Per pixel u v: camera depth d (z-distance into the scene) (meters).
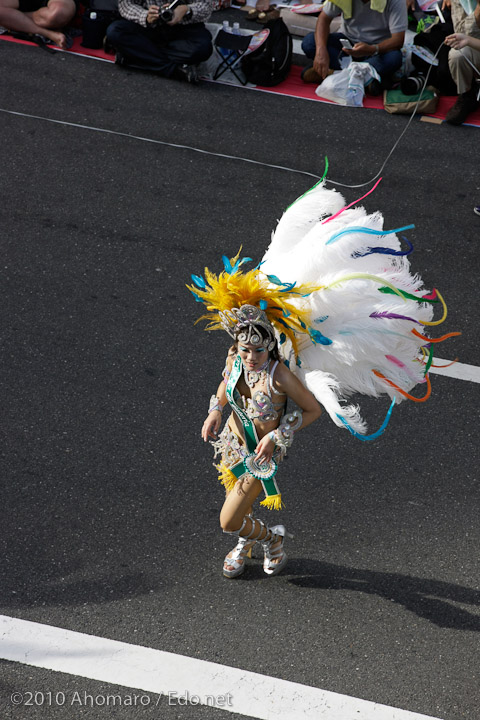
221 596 15.92
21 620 15.20
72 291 23.56
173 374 21.22
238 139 31.00
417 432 19.94
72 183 28.03
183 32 33.56
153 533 17.09
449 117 32.41
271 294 13.46
